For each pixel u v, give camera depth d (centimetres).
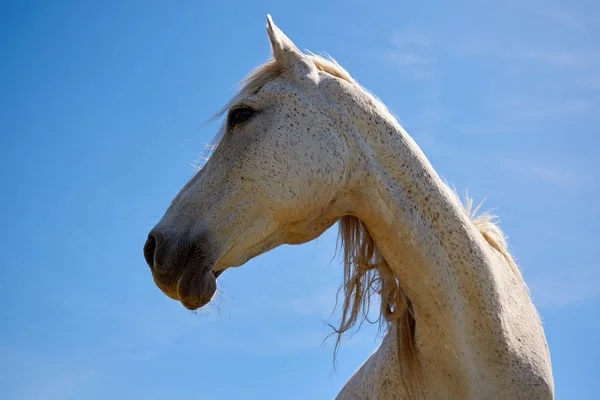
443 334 354
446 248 356
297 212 349
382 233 361
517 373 350
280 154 349
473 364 350
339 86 367
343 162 354
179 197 358
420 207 358
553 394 364
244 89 373
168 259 335
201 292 333
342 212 364
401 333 371
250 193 348
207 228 341
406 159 362
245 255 352
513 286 382
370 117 364
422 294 357
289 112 357
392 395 368
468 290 354
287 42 380
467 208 405
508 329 355
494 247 396
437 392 357
